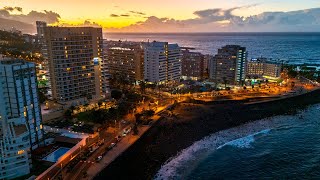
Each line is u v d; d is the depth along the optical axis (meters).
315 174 108.88
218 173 109.19
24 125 103.75
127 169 107.56
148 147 125.81
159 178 103.94
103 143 125.25
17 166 92.62
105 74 193.12
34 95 113.00
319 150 130.50
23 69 107.31
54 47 160.38
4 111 106.44
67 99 170.00
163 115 166.12
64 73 165.50
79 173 99.38
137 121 151.75
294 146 134.88
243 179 106.00
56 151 112.81
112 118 149.75
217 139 140.62
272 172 111.06
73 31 166.00
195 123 157.50
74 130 137.12
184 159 119.06
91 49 177.50
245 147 133.12
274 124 164.50
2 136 100.25
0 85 103.81
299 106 196.88
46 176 94.44
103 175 100.25
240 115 174.62
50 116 152.25
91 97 182.12
